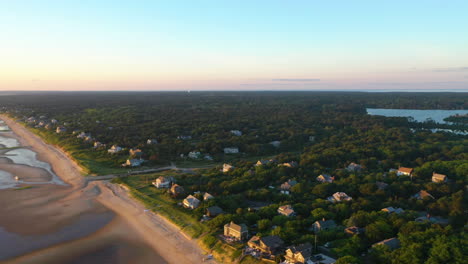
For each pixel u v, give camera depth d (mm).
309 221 85000
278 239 73750
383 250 68312
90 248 80625
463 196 99312
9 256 76562
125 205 107562
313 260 66375
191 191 112812
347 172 130250
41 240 84375
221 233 82500
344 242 72375
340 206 92500
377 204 97000
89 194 119438
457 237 71188
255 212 91812
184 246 80250
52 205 108500
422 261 64750
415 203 98125
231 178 126438
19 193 119688
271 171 129000
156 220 95000
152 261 74875
